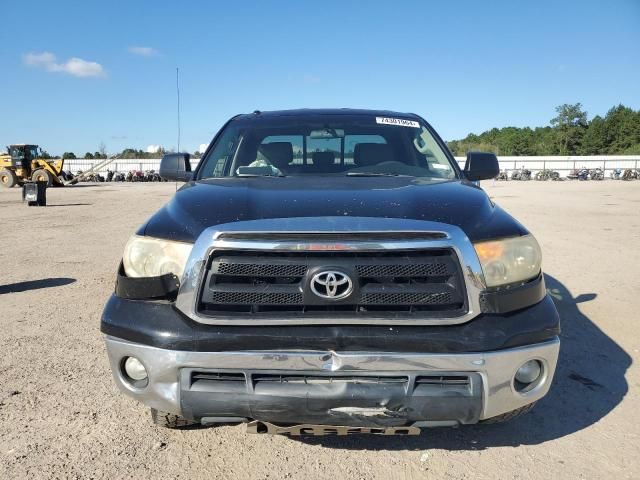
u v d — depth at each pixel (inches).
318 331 88.6
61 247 380.5
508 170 2409.0
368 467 106.1
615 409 130.8
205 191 118.8
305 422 90.7
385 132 159.2
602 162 2588.6
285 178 135.7
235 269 91.2
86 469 105.1
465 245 92.7
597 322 199.9
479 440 116.5
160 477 102.9
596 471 104.9
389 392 88.4
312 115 168.1
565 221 532.7
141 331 92.7
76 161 2770.7
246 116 173.6
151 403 94.0
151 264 97.8
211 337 89.0
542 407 131.9
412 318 89.5
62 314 208.7
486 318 91.9
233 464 107.3
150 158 2896.2
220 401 90.1
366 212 98.3
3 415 126.4
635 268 295.3
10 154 1387.8
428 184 125.9
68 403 133.0
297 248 89.8
